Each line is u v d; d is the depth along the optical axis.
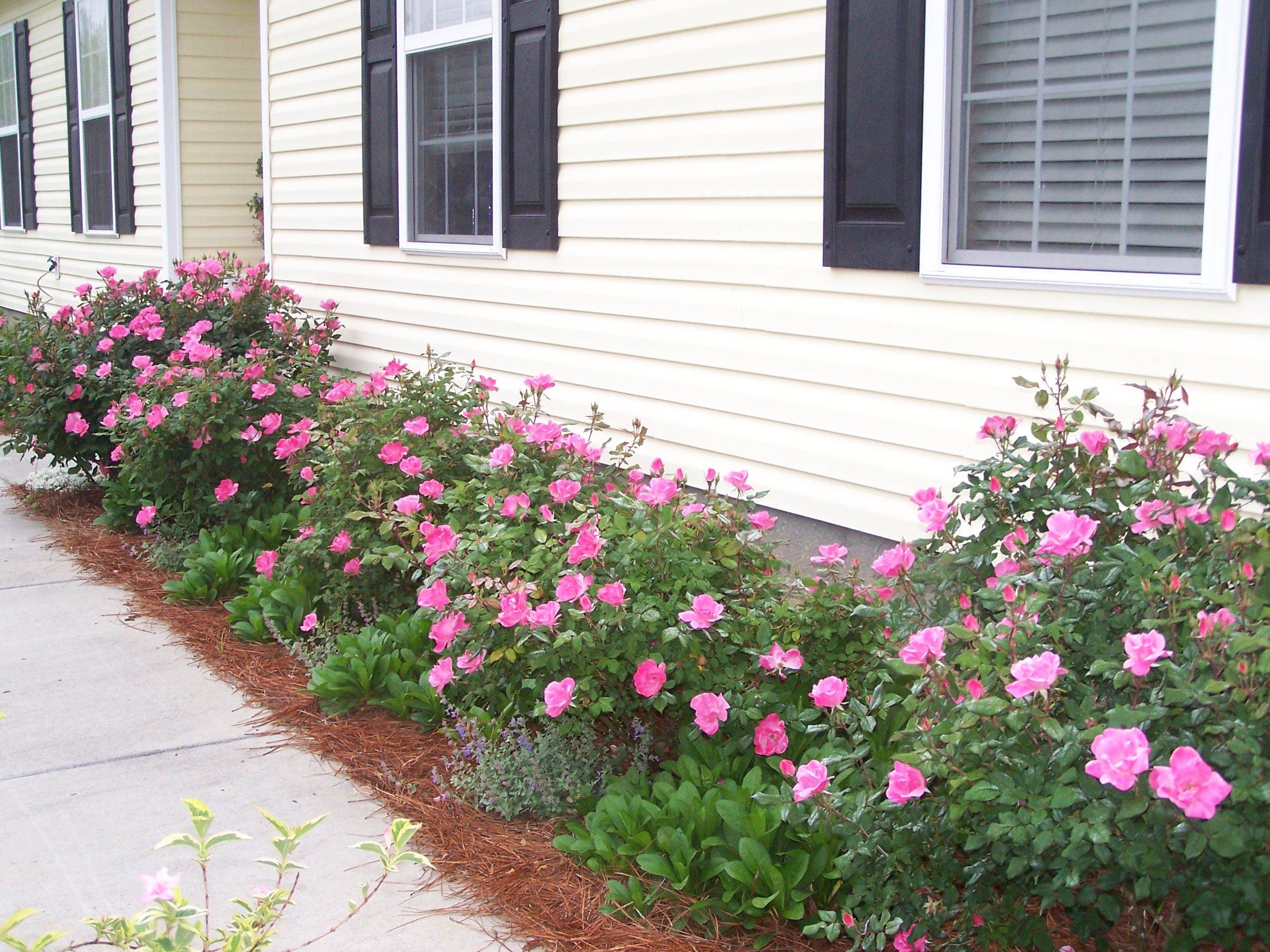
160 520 6.32
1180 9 3.55
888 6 4.23
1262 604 2.30
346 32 7.68
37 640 5.05
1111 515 2.76
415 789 3.65
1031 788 2.22
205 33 10.62
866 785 2.90
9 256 15.39
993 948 2.61
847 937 2.81
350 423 5.00
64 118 13.18
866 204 4.39
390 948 2.84
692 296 5.23
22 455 7.70
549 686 3.24
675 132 5.22
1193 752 1.97
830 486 4.71
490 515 3.96
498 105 6.24
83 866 3.21
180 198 10.71
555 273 6.01
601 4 5.53
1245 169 3.37
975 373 4.15
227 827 3.44
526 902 3.02
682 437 5.36
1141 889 2.14
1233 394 3.49
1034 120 3.95
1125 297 3.71
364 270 7.71
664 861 2.97
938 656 2.52
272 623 4.90
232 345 7.49
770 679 3.47
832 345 4.64
